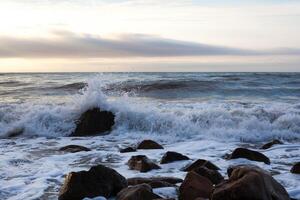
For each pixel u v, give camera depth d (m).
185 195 4.73
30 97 18.03
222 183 4.53
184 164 6.82
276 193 4.38
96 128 11.04
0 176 6.30
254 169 4.57
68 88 21.89
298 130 10.42
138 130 10.96
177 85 21.19
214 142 9.35
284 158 7.45
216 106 13.61
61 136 10.87
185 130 10.57
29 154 8.18
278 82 24.62
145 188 4.65
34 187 5.60
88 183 4.95
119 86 20.44
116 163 7.16
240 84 22.81
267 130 10.43
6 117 11.80
